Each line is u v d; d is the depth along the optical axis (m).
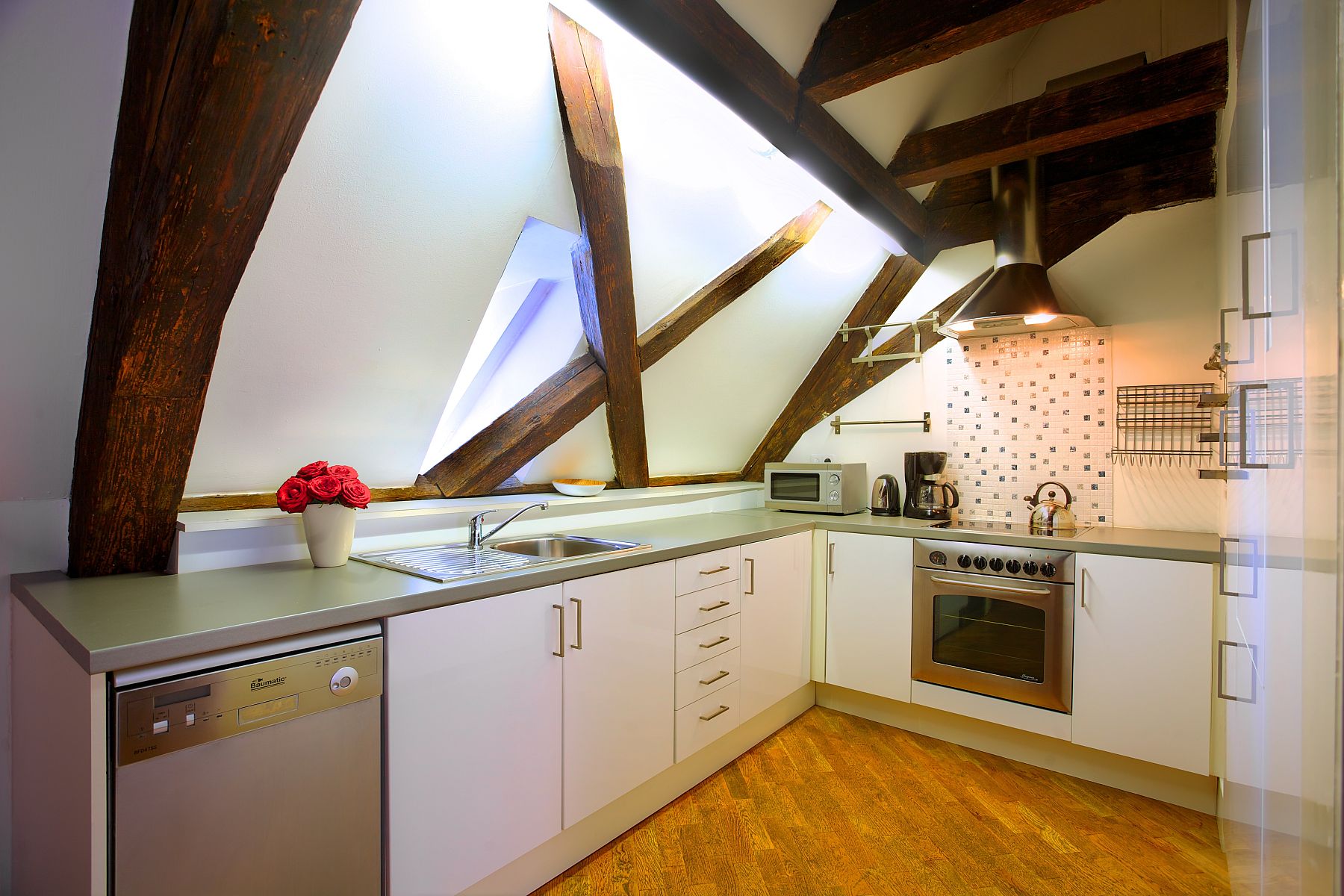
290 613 1.33
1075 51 3.14
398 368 2.05
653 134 2.21
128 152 1.23
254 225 1.36
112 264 1.36
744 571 2.71
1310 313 0.87
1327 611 0.75
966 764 2.70
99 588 1.57
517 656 1.75
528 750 1.77
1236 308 1.76
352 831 1.41
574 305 2.58
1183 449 2.85
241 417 1.83
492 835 1.68
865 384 3.74
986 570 2.73
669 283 2.73
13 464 1.59
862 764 2.69
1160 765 2.41
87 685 1.09
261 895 1.27
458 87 1.62
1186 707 2.32
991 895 1.88
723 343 3.18
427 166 1.69
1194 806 2.37
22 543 1.67
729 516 3.46
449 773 1.58
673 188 2.41
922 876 1.96
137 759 1.12
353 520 1.90
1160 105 2.30
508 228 1.99
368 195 1.63
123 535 1.69
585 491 2.93
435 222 1.81
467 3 1.53
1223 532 2.38
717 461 3.99
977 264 3.41
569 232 2.21
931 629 2.86
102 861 1.09
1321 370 0.79
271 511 1.96
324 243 1.64
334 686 1.37
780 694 2.95
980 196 3.40
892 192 2.98
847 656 3.11
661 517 3.34
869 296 3.69
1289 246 1.02
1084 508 3.08
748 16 1.86
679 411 3.34
